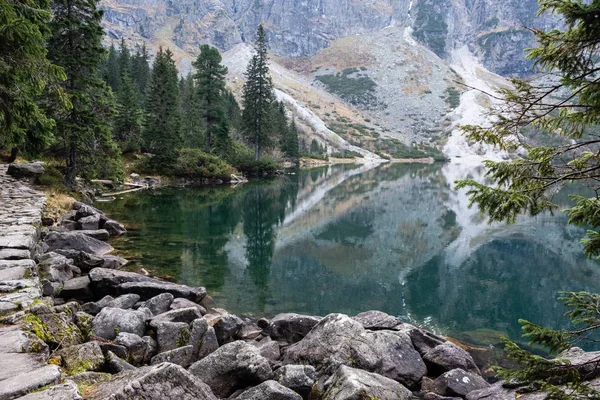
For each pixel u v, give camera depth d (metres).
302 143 153.00
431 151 195.25
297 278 15.67
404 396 6.09
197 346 7.40
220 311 10.89
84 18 21.30
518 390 6.12
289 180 63.03
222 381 6.16
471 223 30.39
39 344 4.70
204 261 16.28
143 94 84.38
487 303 13.69
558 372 3.93
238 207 33.06
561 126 4.27
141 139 48.22
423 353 8.24
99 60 21.70
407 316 12.31
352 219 31.34
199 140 59.41
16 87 9.24
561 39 3.84
